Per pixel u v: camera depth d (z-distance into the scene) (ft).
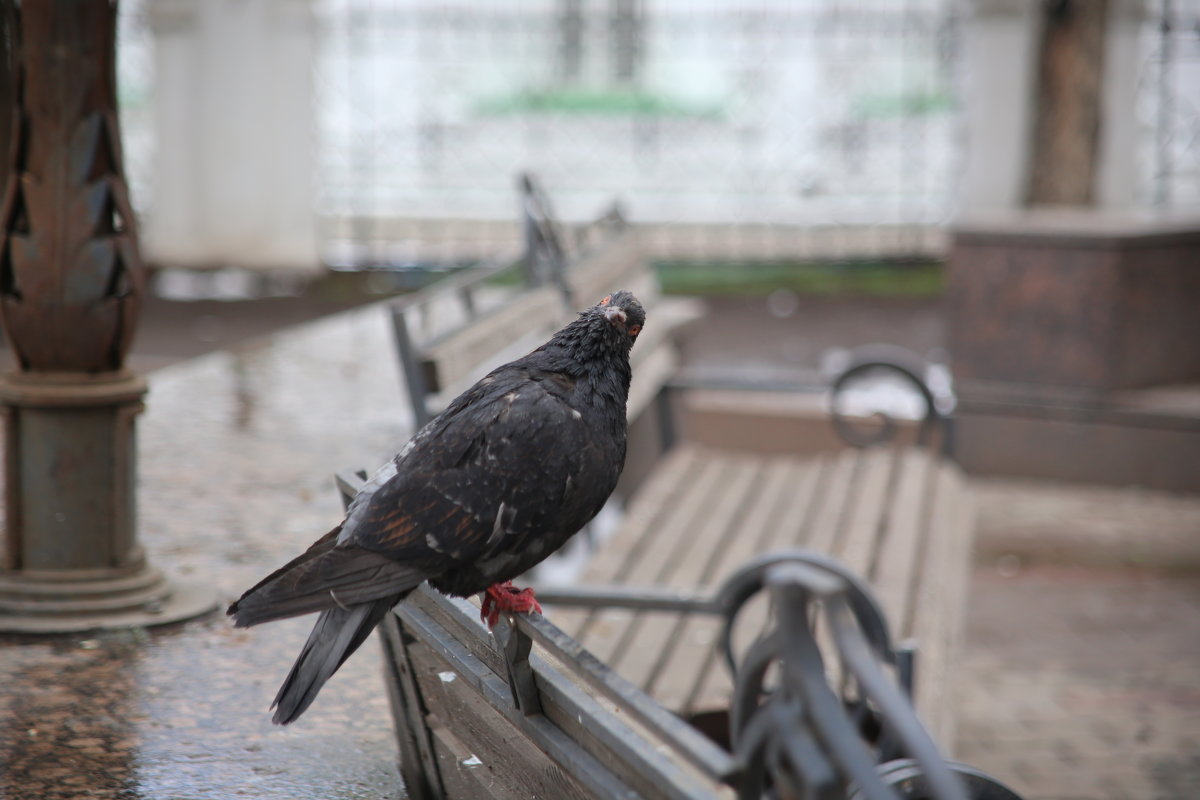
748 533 18.71
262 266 53.42
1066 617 22.53
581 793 7.08
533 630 7.28
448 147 66.44
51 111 11.73
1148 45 53.06
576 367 8.33
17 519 12.57
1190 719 18.62
